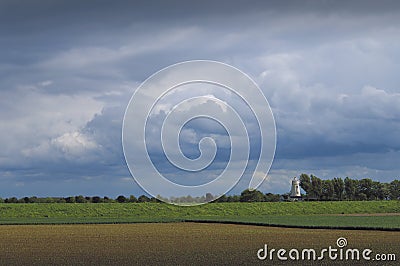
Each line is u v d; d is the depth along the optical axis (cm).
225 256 3559
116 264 3231
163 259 3422
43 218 8319
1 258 3494
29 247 4088
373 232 5259
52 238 4781
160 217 8638
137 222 7062
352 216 8744
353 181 14500
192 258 3466
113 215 9156
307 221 6969
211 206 10006
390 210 10662
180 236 4953
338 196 14375
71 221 7175
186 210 9644
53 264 3241
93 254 3669
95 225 6531
